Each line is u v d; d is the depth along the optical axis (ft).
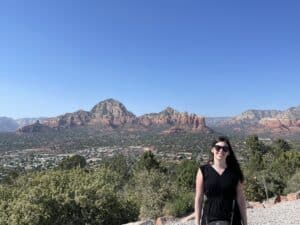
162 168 133.49
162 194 64.85
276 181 75.61
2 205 59.72
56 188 62.49
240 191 15.80
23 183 74.84
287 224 35.53
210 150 16.38
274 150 200.13
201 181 15.97
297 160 120.47
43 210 56.29
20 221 54.95
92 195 62.03
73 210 59.98
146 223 47.24
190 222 41.60
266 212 43.65
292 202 50.37
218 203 15.43
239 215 15.66
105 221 61.77
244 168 136.87
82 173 72.08
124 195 69.82
